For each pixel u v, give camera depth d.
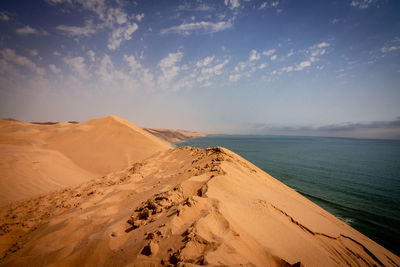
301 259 2.91
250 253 2.63
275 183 9.55
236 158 10.24
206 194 4.32
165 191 5.46
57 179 13.49
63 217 5.09
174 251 2.54
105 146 22.83
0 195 9.32
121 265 2.56
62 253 3.19
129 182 8.37
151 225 3.49
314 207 8.25
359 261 4.35
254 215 3.96
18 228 5.17
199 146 63.34
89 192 7.55
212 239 2.67
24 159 14.48
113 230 3.56
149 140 26.03
